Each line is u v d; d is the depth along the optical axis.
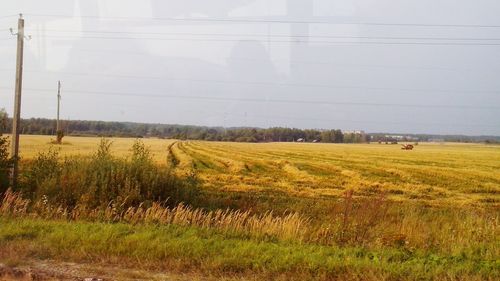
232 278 6.96
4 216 11.30
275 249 8.48
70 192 14.25
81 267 7.33
